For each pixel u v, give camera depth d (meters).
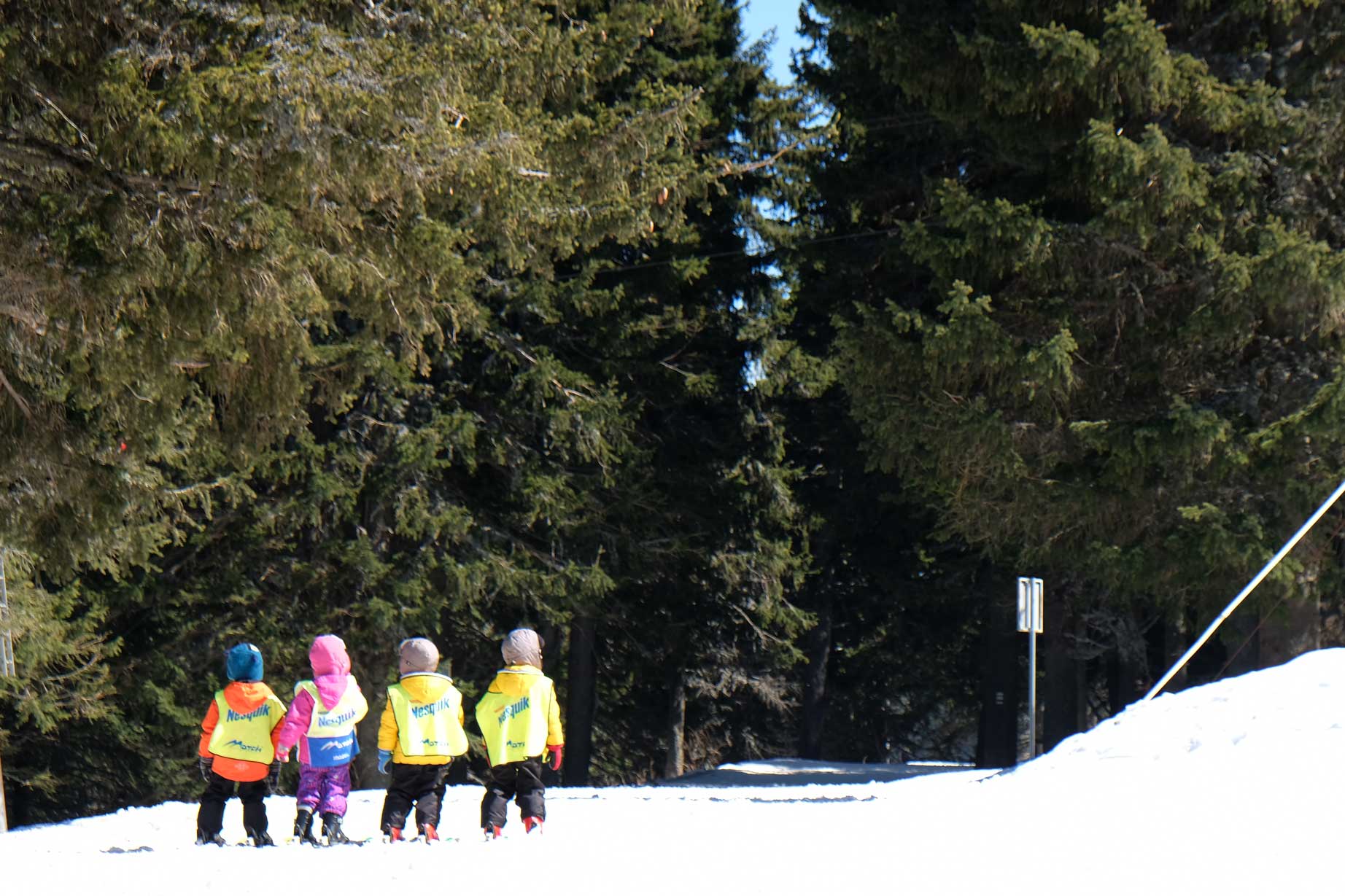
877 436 35.31
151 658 44.19
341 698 17.06
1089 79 30.56
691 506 50.19
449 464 42.84
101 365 20.02
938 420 33.12
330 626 43.44
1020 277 33.84
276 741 17.28
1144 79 30.31
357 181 19.09
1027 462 33.41
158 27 18.64
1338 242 31.89
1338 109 30.12
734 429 52.16
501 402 44.66
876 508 58.59
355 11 20.89
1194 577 32.16
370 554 41.91
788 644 55.12
